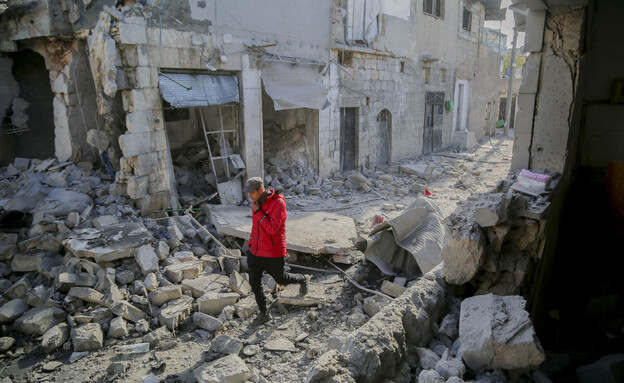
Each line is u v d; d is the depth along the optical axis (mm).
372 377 2744
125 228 6277
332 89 12180
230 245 7027
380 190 12094
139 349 4449
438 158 18094
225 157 9172
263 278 5871
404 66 15930
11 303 4953
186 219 7500
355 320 4840
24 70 9328
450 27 19266
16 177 8398
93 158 9086
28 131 9492
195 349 4531
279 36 9914
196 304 5352
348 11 12539
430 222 6098
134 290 5328
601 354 5559
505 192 5465
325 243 6520
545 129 6215
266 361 4230
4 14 8570
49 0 7984
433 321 3719
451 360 3008
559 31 5910
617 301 6594
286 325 4961
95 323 4738
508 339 2951
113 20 6891
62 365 4242
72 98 8750
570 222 7711
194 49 8055
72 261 5535
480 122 26125
